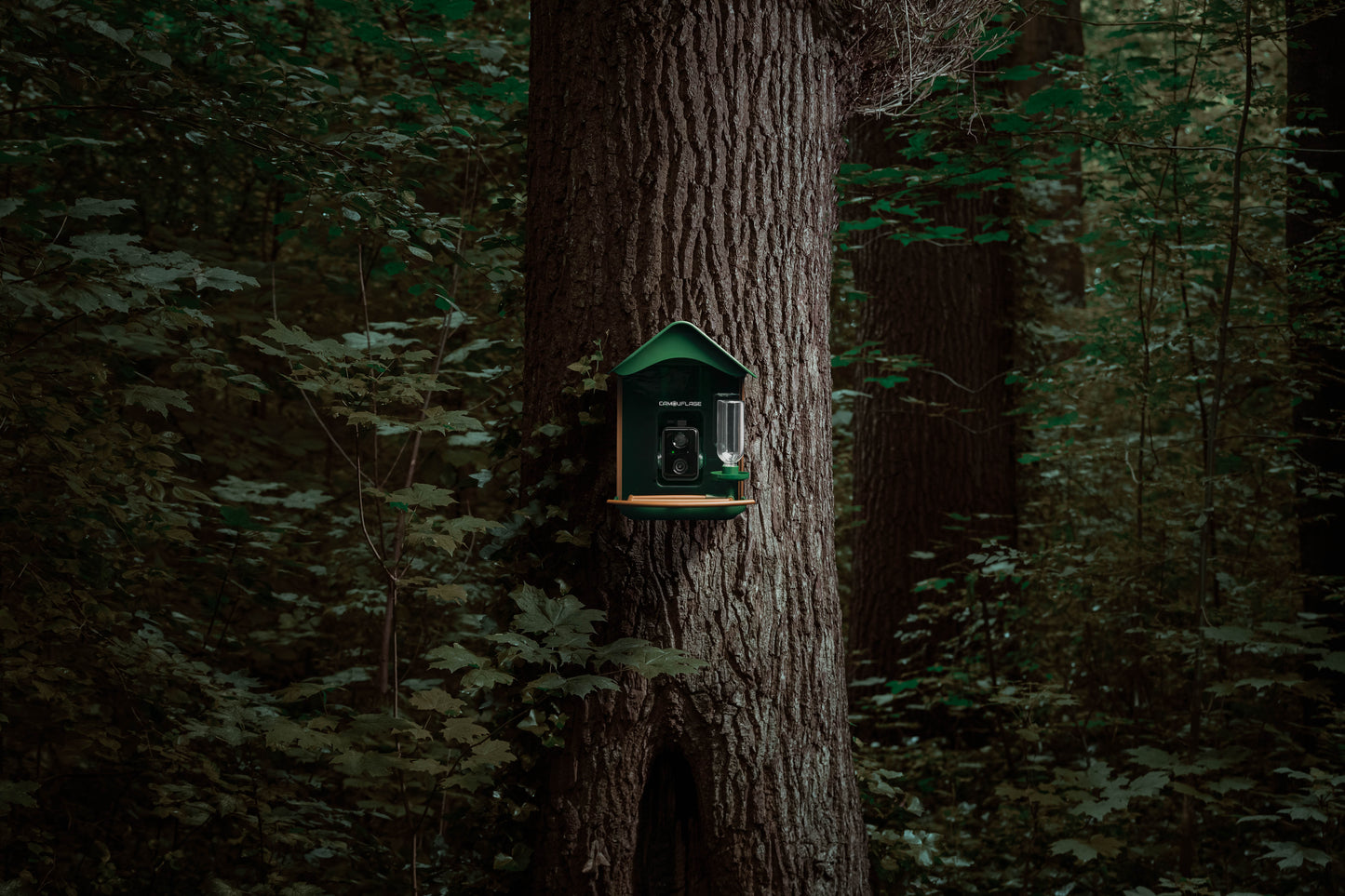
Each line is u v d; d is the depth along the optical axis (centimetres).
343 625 544
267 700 335
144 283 282
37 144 315
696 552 301
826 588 320
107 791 353
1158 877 425
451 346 567
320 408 586
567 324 309
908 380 657
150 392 290
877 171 518
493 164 564
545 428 305
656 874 301
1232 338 531
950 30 388
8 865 317
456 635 480
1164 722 532
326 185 372
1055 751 562
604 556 302
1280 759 480
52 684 318
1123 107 501
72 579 320
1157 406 566
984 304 664
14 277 284
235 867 358
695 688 297
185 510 393
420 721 439
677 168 303
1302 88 525
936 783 540
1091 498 714
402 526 469
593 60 306
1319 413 515
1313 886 397
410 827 396
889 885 346
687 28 304
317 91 438
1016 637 599
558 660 299
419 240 389
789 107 316
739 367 288
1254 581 533
